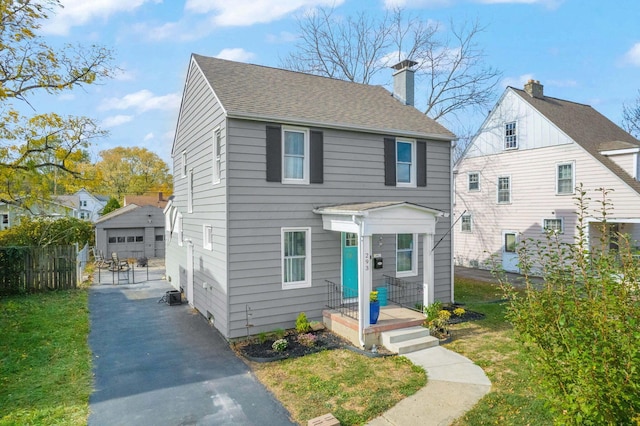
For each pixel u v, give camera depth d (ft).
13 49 43.11
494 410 19.39
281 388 22.81
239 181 31.60
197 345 30.66
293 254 34.50
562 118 66.03
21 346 28.96
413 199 40.86
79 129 50.57
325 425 17.92
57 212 82.48
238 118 31.40
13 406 20.21
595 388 11.98
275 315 33.17
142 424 18.94
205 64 39.58
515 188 68.64
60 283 53.21
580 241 16.12
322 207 34.81
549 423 17.69
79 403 20.86
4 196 51.93
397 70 51.24
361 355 27.89
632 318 12.34
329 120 35.32
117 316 39.73
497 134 71.67
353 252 37.24
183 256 49.83
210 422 19.16
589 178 57.88
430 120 45.37
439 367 25.43
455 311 37.09
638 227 61.11
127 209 99.04
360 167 37.58
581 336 13.25
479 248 75.25
